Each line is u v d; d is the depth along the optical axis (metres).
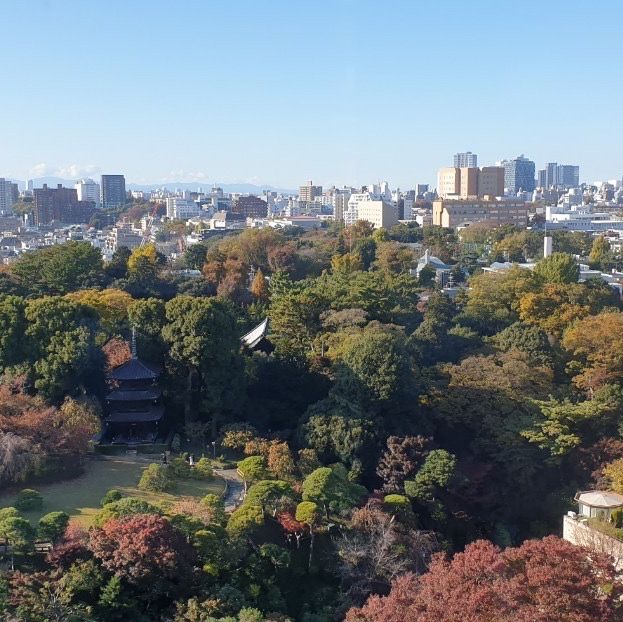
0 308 80.06
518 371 87.06
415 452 72.94
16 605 47.22
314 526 63.31
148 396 78.62
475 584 41.62
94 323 85.81
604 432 78.81
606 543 57.94
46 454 67.06
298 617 57.97
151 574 51.12
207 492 68.44
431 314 115.50
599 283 133.25
